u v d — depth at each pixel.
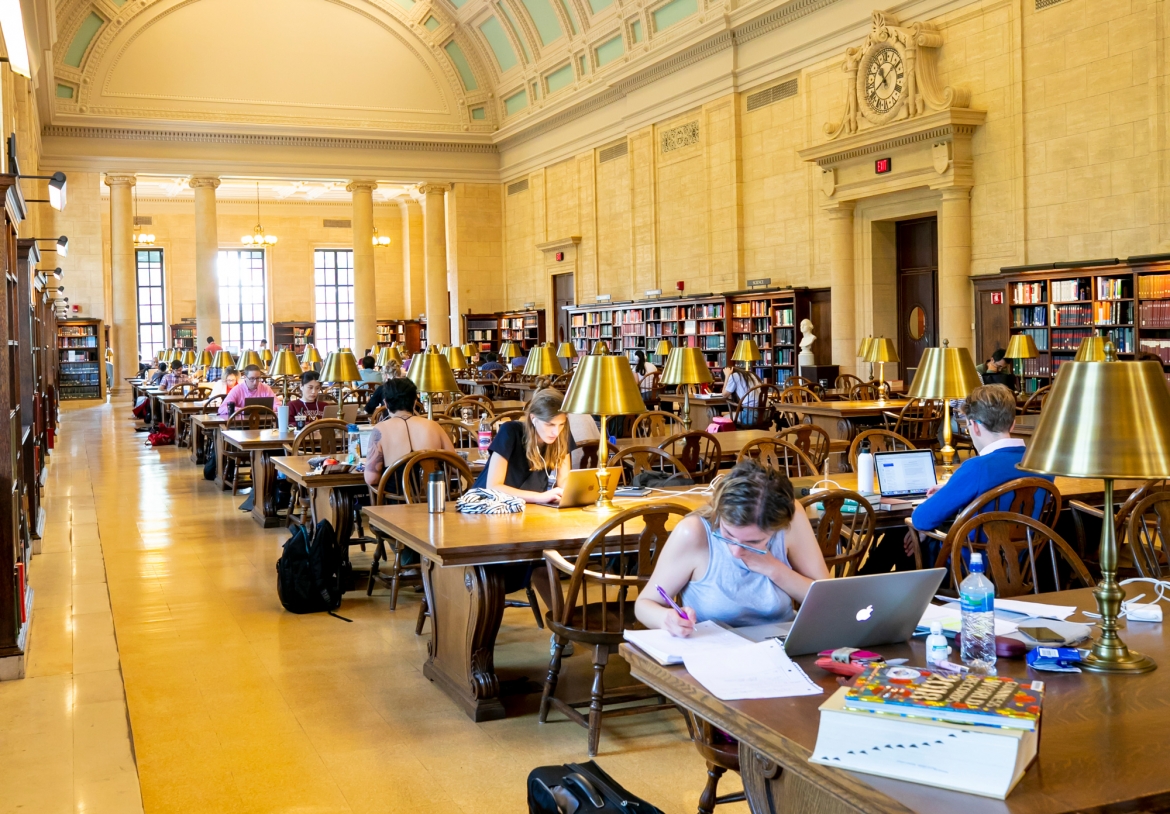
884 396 10.66
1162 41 10.72
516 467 4.62
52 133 22.84
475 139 25.95
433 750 3.48
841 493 3.50
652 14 19.03
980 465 3.72
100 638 4.85
